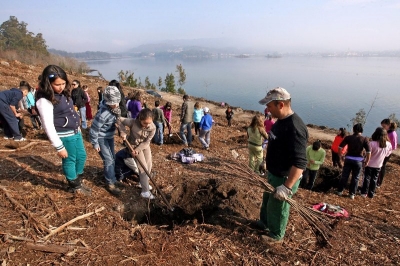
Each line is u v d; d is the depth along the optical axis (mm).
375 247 3586
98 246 3037
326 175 7074
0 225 3031
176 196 4914
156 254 3062
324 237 3521
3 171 4383
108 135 4109
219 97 51812
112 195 4312
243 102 46656
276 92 2975
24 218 3219
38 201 3615
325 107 42781
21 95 6168
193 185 5191
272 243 3473
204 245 3344
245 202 4469
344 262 3254
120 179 4789
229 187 5105
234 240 3520
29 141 6207
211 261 3100
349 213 4660
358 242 3666
